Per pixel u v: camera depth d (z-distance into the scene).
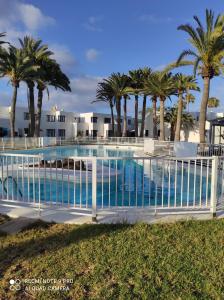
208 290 2.95
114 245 3.93
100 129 57.38
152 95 38.19
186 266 3.39
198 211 5.30
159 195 8.91
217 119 20.27
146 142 21.91
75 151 31.42
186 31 18.53
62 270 3.37
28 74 28.39
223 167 5.75
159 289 2.98
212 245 3.90
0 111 43.47
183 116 43.06
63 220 4.93
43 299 2.91
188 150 15.50
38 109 35.09
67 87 36.41
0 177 7.52
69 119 53.78
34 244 4.03
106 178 10.69
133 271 3.30
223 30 17.83
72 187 9.87
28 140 28.08
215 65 18.12
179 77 33.22
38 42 31.83
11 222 4.91
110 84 42.88
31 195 8.46
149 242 4.01
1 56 27.03
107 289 3.00
